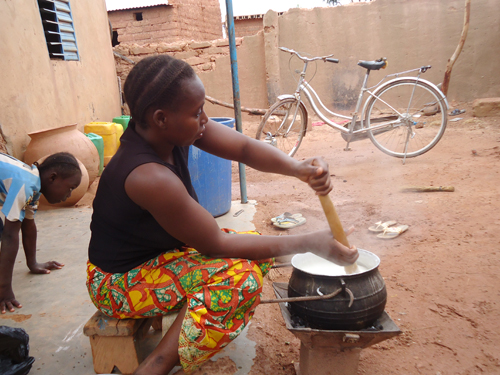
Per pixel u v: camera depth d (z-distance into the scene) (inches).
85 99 268.5
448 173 176.1
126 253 61.0
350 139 227.1
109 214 58.4
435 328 77.9
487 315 79.9
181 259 61.6
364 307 56.7
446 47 326.3
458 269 96.2
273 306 89.4
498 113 290.0
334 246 56.6
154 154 55.5
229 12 132.4
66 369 71.0
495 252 101.0
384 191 161.6
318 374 62.4
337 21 339.6
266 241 59.3
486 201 135.0
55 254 118.6
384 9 330.6
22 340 65.7
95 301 64.2
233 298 57.6
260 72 354.9
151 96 51.0
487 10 313.1
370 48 339.6
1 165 83.9
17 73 187.8
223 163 138.6
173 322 58.4
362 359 71.4
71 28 254.2
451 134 260.1
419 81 199.8
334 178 190.7
